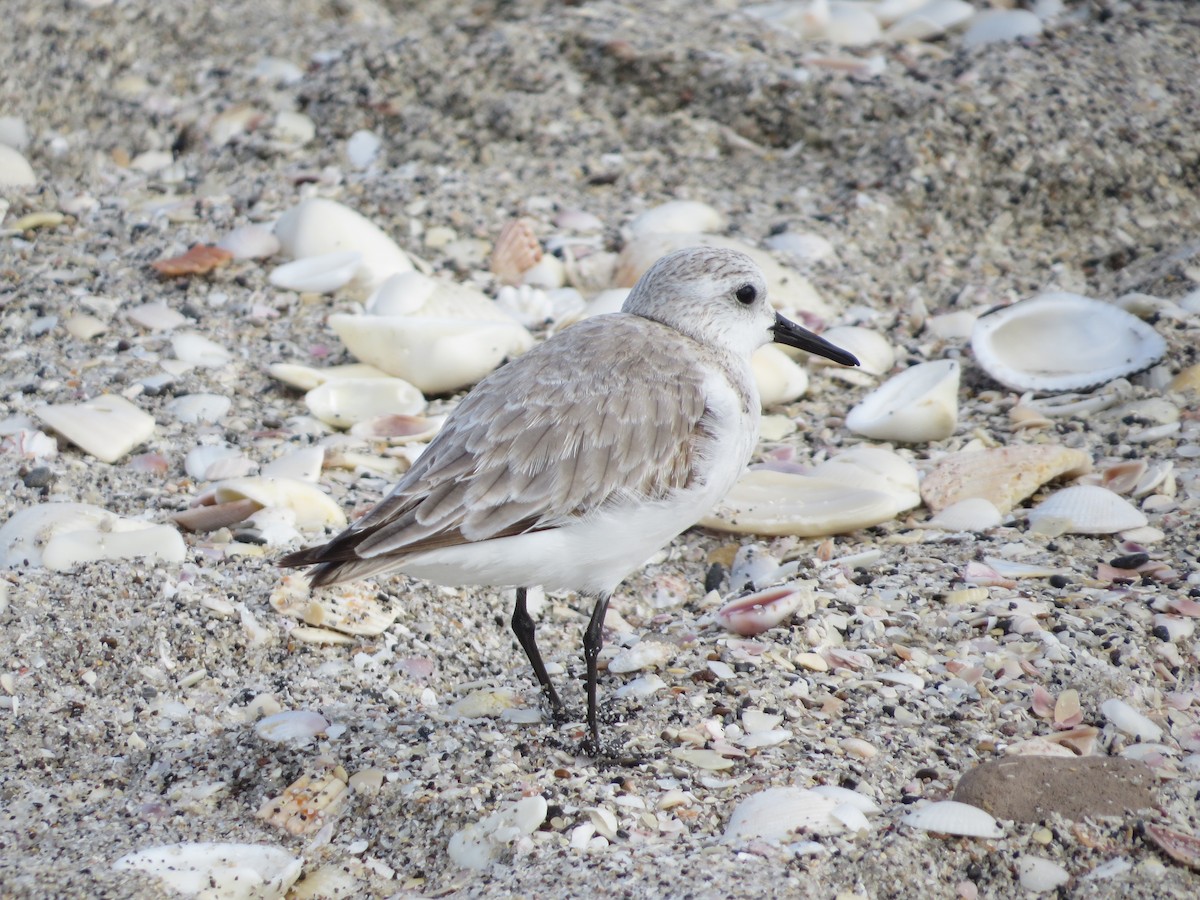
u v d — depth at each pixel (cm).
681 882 669
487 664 920
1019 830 714
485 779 765
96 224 1466
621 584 1021
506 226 1455
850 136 1587
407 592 952
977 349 1264
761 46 1706
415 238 1452
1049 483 1105
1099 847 706
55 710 830
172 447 1138
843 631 911
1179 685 851
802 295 1358
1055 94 1592
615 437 780
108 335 1285
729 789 759
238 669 877
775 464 1139
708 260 873
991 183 1530
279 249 1408
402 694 869
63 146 1598
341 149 1605
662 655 898
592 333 830
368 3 1917
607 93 1658
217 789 771
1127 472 1084
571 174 1569
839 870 684
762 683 852
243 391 1229
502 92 1642
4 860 694
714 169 1588
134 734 816
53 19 1725
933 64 1695
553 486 765
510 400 782
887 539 1043
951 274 1441
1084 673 844
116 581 916
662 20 1766
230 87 1680
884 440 1188
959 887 691
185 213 1480
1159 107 1592
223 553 970
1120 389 1211
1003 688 840
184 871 683
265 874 692
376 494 1085
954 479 1098
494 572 773
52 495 1055
